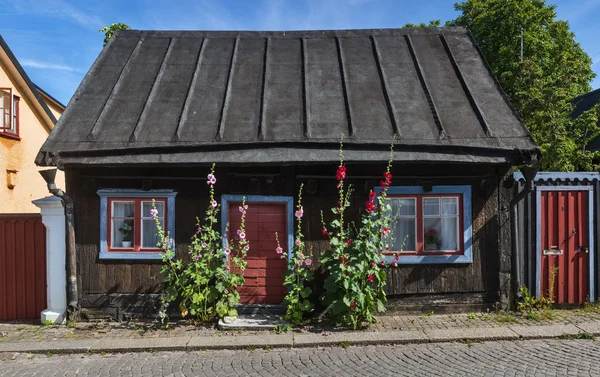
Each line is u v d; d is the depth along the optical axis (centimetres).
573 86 1636
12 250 743
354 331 637
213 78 838
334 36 944
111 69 855
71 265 708
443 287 718
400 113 753
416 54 887
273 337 615
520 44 1623
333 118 746
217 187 716
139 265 719
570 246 742
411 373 494
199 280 670
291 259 682
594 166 1383
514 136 710
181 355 575
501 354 551
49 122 1333
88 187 716
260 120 740
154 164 674
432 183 717
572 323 655
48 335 649
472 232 721
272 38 942
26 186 1247
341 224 659
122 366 537
